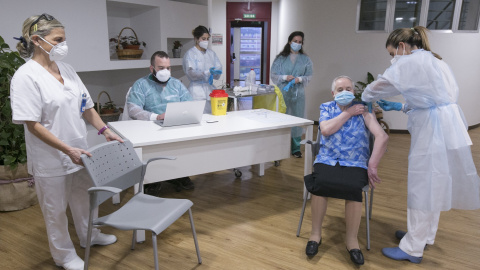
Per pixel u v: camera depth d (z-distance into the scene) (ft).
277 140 9.30
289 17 19.65
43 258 7.07
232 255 7.20
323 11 17.49
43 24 5.50
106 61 12.06
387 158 13.53
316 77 18.34
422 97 6.27
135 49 13.28
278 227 8.30
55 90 5.84
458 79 17.26
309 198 9.78
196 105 8.46
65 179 6.22
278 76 13.39
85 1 11.14
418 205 6.52
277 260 7.05
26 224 8.33
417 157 6.48
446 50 16.69
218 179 11.25
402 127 17.28
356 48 17.22
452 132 6.32
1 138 8.64
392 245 7.57
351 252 6.98
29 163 6.15
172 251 7.30
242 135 8.68
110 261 6.95
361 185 6.70
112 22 13.80
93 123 6.82
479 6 16.99
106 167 5.97
